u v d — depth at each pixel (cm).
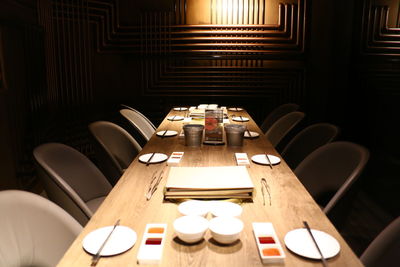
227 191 151
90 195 233
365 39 543
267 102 570
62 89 486
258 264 109
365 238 308
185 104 573
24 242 140
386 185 428
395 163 477
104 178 240
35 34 404
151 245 116
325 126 280
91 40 523
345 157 214
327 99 572
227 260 111
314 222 136
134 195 161
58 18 477
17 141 377
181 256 114
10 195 141
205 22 550
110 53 541
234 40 542
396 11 536
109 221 137
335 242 119
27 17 412
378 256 133
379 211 364
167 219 138
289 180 180
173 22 548
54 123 469
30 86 392
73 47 499
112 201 154
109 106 551
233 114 409
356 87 555
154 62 559
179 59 554
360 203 384
